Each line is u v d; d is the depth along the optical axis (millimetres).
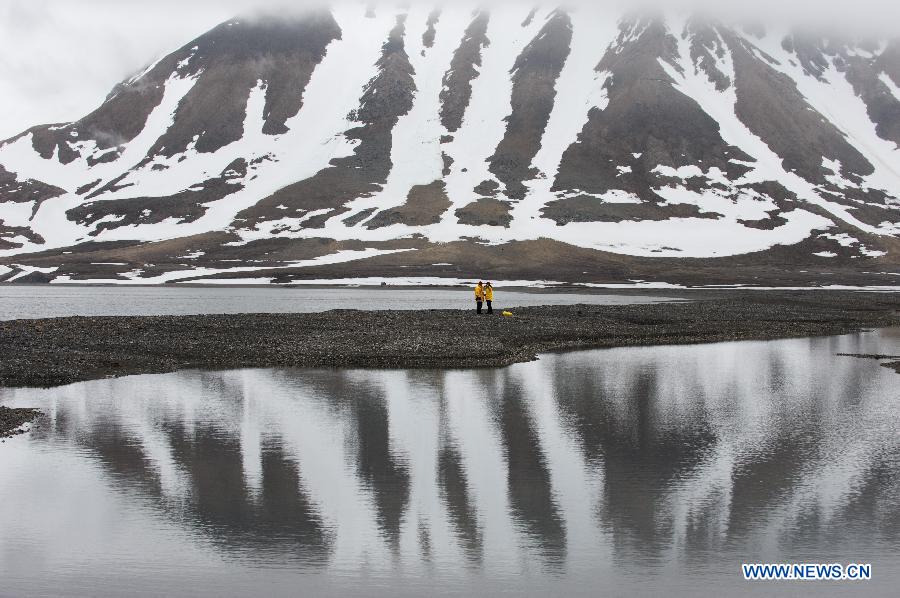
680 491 23359
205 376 43656
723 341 63844
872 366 49375
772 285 157875
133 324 64562
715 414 34000
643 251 194375
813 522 20906
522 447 28234
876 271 180750
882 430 30953
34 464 26141
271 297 130125
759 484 23984
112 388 39812
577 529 20453
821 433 30438
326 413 33844
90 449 27953
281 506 22141
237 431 30562
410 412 34094
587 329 66500
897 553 19047
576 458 26812
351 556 18891
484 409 34844
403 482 24250
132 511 21797
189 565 18422
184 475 24953
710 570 18141
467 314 75438
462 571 18109
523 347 56156
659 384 41812
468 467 25781
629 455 27203
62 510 21859
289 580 17672
